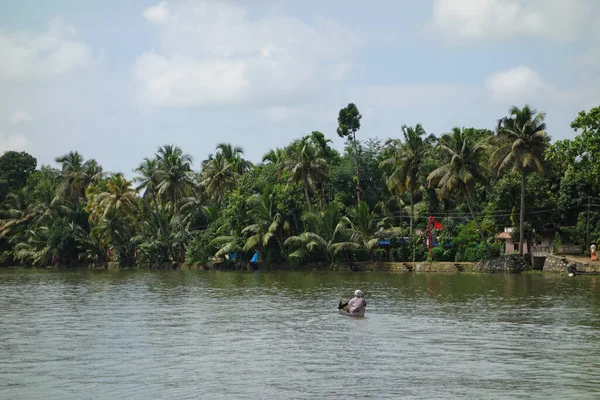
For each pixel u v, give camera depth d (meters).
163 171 108.69
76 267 123.56
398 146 89.75
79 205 130.62
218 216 108.25
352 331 33.81
